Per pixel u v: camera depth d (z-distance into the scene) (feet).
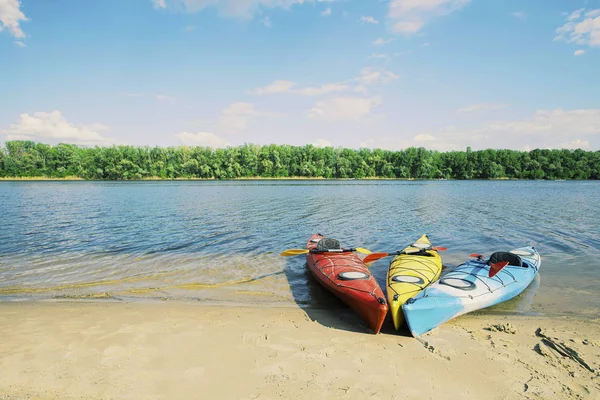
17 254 44.60
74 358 19.12
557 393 16.62
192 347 20.59
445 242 52.70
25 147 382.22
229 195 142.82
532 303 29.01
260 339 21.79
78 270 37.83
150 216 79.25
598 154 372.38
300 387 16.75
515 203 113.29
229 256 44.21
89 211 88.63
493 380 17.65
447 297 25.40
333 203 109.60
